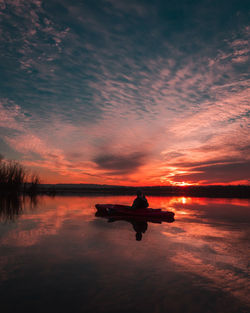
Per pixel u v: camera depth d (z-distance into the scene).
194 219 8.52
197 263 3.69
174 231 6.23
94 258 3.87
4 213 9.50
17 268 3.40
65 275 3.17
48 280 3.00
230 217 8.94
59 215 9.03
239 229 6.55
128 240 5.13
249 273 3.31
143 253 4.17
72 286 2.84
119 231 6.12
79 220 7.90
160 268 3.46
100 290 2.75
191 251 4.32
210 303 2.48
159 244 4.81
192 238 5.40
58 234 5.65
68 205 13.23
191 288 2.83
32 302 2.46
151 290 2.76
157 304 2.45
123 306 2.39
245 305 2.46
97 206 10.28
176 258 3.92
